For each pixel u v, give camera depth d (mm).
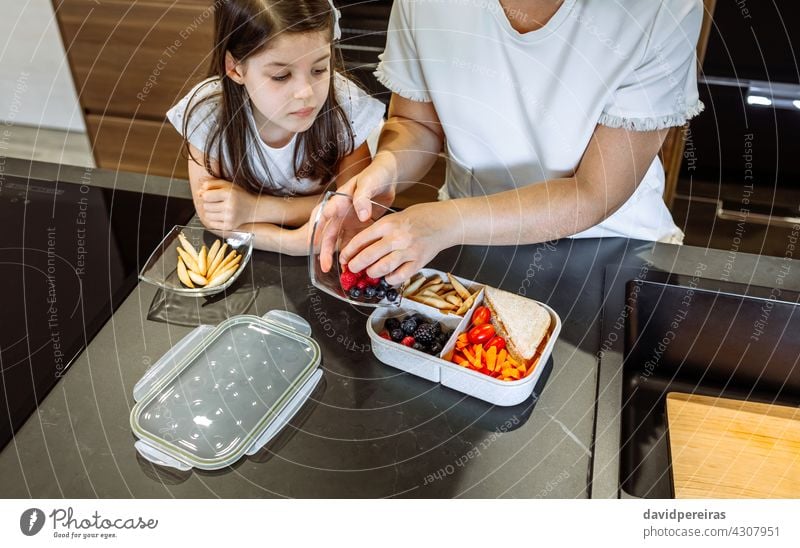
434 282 931
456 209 950
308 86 1091
